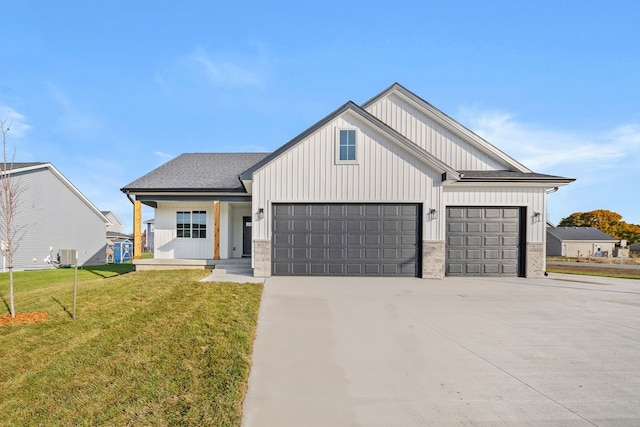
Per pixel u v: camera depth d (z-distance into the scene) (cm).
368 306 727
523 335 557
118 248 2852
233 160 1695
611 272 1770
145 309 654
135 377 393
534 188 1177
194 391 362
